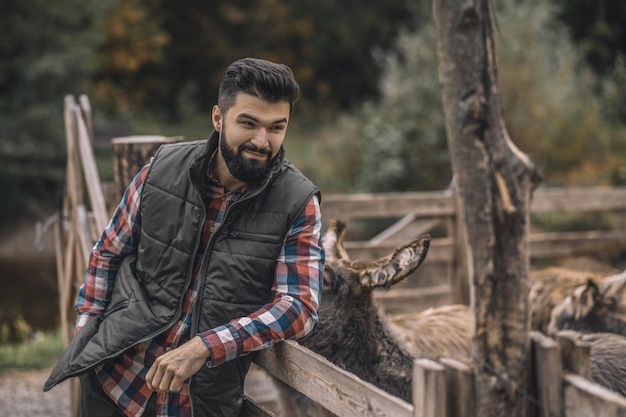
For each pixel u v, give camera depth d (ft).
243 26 87.35
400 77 43.29
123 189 11.55
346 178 44.34
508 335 6.41
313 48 90.12
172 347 7.25
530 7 42.65
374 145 40.91
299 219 7.06
